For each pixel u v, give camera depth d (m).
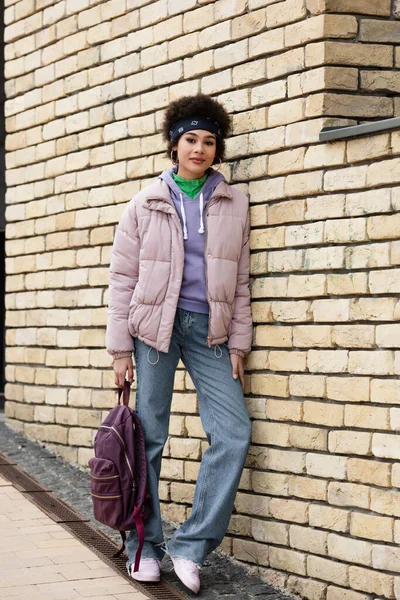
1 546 5.66
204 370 5.54
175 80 6.19
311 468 5.25
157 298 5.41
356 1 5.27
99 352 6.94
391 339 4.86
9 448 7.47
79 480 6.89
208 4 5.92
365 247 5.00
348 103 5.26
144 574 5.32
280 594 5.32
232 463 5.40
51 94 7.32
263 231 5.52
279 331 5.43
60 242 7.26
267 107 5.52
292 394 5.35
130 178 6.60
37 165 7.50
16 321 7.80
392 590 4.84
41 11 7.40
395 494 4.84
